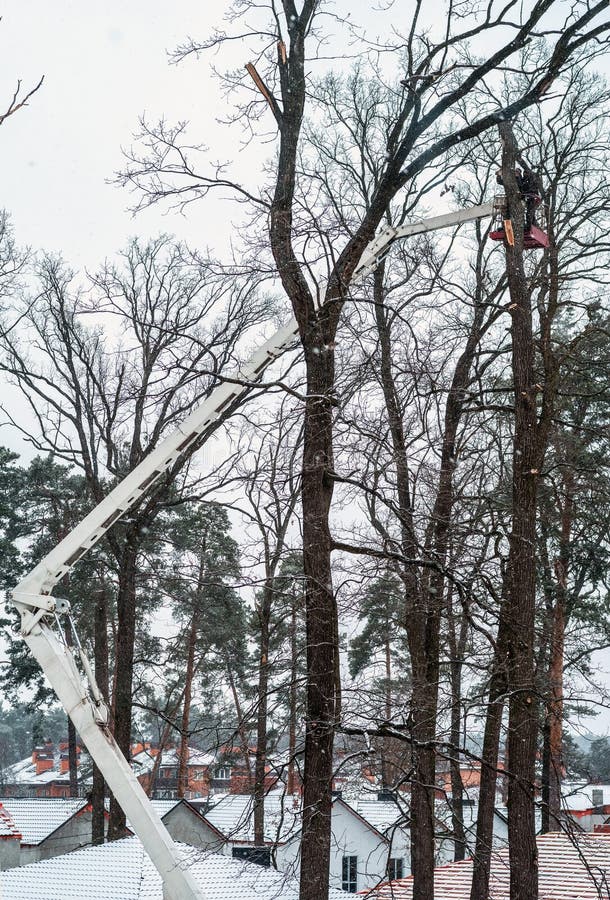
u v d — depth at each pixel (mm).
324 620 12203
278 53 13398
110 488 29797
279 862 28406
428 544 16172
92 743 11109
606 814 52906
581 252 19656
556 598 28406
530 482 14875
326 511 12625
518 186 15000
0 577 42250
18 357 26688
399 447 16484
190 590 35938
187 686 42062
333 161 20953
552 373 18078
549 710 14133
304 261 12688
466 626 19875
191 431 12062
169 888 10883
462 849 25516
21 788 80188
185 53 13469
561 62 13539
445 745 12164
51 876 18703
